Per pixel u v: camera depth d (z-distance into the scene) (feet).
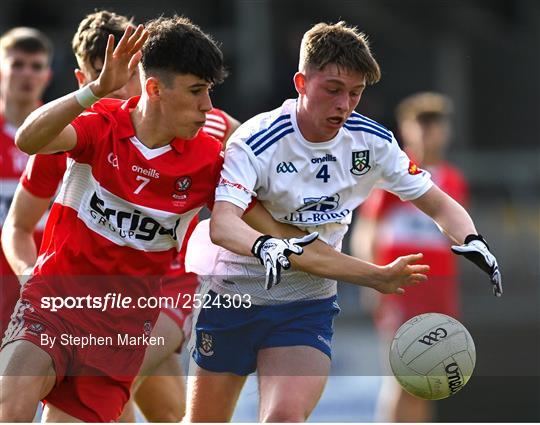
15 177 81.66
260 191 57.98
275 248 51.62
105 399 59.00
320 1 187.32
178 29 54.54
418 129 106.22
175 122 55.06
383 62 194.70
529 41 195.52
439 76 195.31
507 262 142.10
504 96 199.62
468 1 191.21
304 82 55.77
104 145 55.67
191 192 57.21
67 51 174.91
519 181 148.87
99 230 56.90
